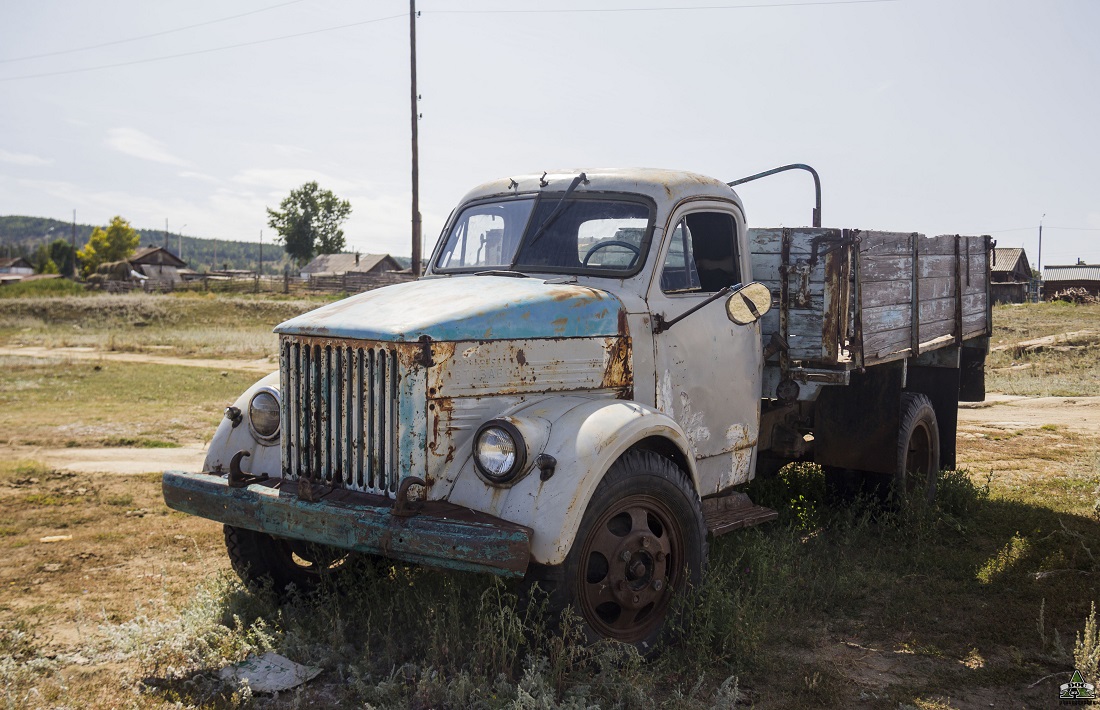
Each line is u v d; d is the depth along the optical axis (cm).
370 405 341
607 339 388
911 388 682
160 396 1321
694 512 385
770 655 373
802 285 478
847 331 484
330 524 332
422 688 321
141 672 358
